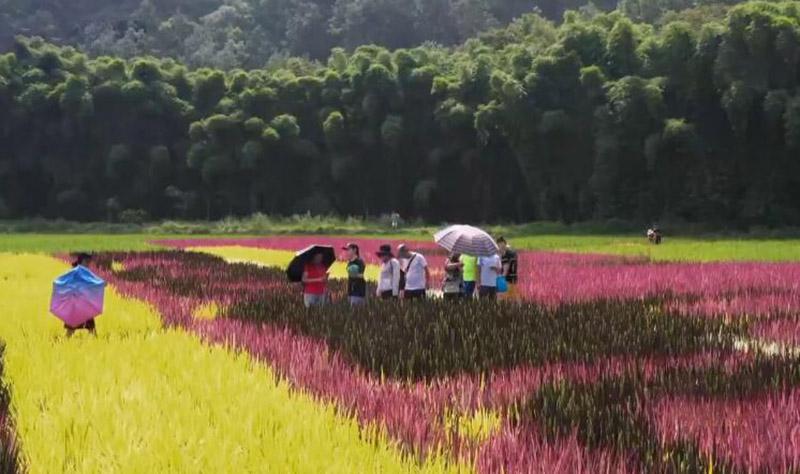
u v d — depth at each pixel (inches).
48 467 200.1
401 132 2896.2
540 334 429.4
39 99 3038.9
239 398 261.7
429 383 322.0
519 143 2632.9
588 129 2544.3
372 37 5669.3
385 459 201.3
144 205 3051.2
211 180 2947.8
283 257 1309.1
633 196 2433.6
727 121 2346.2
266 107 3122.5
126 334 429.1
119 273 932.0
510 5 5910.4
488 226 2657.5
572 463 202.7
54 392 275.6
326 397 274.2
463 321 470.3
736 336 459.8
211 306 589.6
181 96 3304.6
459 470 199.0
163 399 260.4
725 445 223.9
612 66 2600.9
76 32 6122.1
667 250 1460.4
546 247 1635.1
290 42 5930.1
